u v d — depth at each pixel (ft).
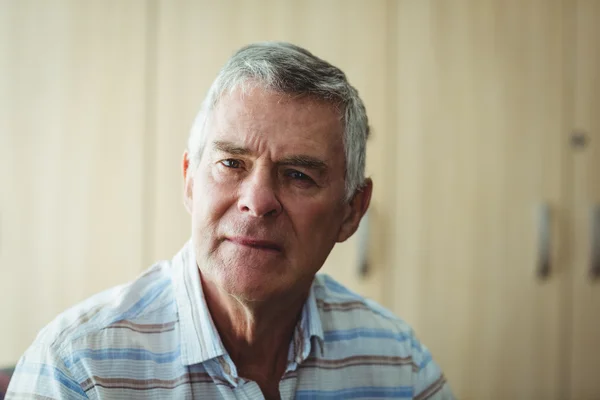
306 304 2.88
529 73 6.85
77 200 6.38
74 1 6.38
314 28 6.66
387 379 3.08
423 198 6.79
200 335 2.57
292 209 2.46
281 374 2.82
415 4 6.73
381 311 3.35
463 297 6.84
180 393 2.53
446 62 6.77
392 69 6.72
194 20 6.49
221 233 2.44
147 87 6.43
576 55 6.87
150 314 2.68
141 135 6.43
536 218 6.86
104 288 6.38
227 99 2.49
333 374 2.96
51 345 2.44
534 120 6.86
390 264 6.78
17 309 6.36
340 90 2.55
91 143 6.40
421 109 6.75
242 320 2.61
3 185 6.33
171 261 3.03
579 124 6.89
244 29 6.55
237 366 2.73
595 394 6.96
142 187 6.42
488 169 6.83
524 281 6.89
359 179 2.79
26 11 6.34
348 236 2.92
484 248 6.84
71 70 6.38
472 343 6.86
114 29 6.41
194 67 6.48
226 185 2.45
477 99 6.81
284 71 2.42
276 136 2.41
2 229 6.33
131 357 2.52
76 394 2.38
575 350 6.94
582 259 6.92
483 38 6.79
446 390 3.34
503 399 6.89
